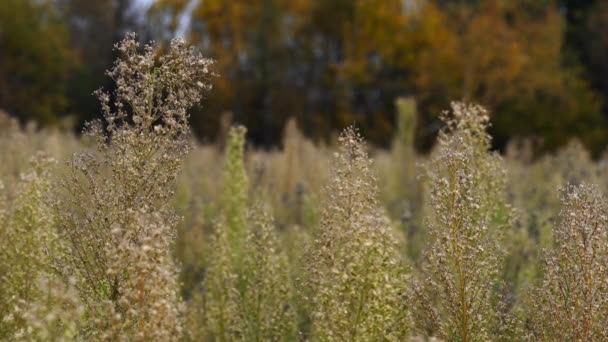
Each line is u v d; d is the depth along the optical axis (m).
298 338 6.39
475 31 31.89
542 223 8.20
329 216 5.49
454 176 5.57
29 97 36.03
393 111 35.72
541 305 5.50
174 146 5.31
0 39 35.78
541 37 34.34
